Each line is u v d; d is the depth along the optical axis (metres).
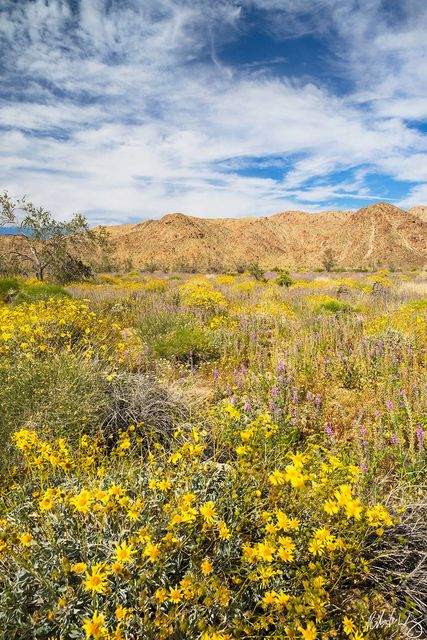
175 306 10.21
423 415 3.79
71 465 2.45
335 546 1.78
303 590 1.92
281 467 2.77
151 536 1.87
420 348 6.23
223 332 7.39
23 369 4.01
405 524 2.43
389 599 2.07
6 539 1.88
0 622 1.71
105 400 3.97
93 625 1.39
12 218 21.75
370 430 3.78
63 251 23.33
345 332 6.89
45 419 3.48
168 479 2.29
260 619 1.67
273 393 4.14
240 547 2.09
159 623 1.57
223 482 2.43
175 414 4.12
